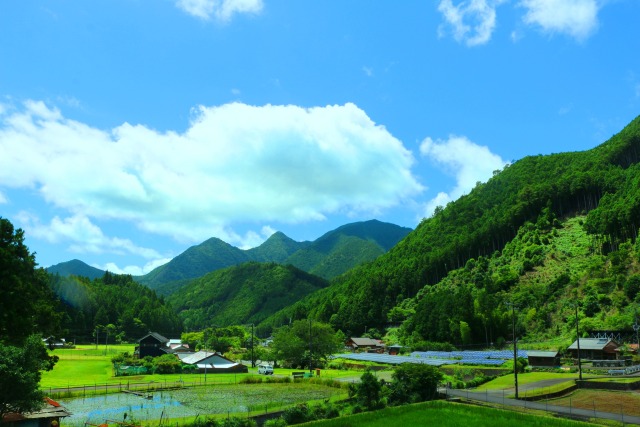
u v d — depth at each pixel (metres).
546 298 162.75
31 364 34.06
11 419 36.84
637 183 198.38
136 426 44.84
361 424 45.19
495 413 48.97
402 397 59.97
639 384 65.94
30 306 45.31
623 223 179.50
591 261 176.88
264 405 59.72
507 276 191.38
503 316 154.00
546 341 137.12
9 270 43.69
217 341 163.00
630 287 138.00
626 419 46.19
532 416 47.19
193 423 46.00
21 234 47.22
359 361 135.50
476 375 84.62
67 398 67.25
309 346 123.75
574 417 47.75
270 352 137.25
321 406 54.56
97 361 124.75
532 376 82.06
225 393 72.75
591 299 143.00
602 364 95.94
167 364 104.69
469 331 151.50
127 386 77.25
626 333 120.81
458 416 47.97
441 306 167.00
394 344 175.62
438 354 127.19
